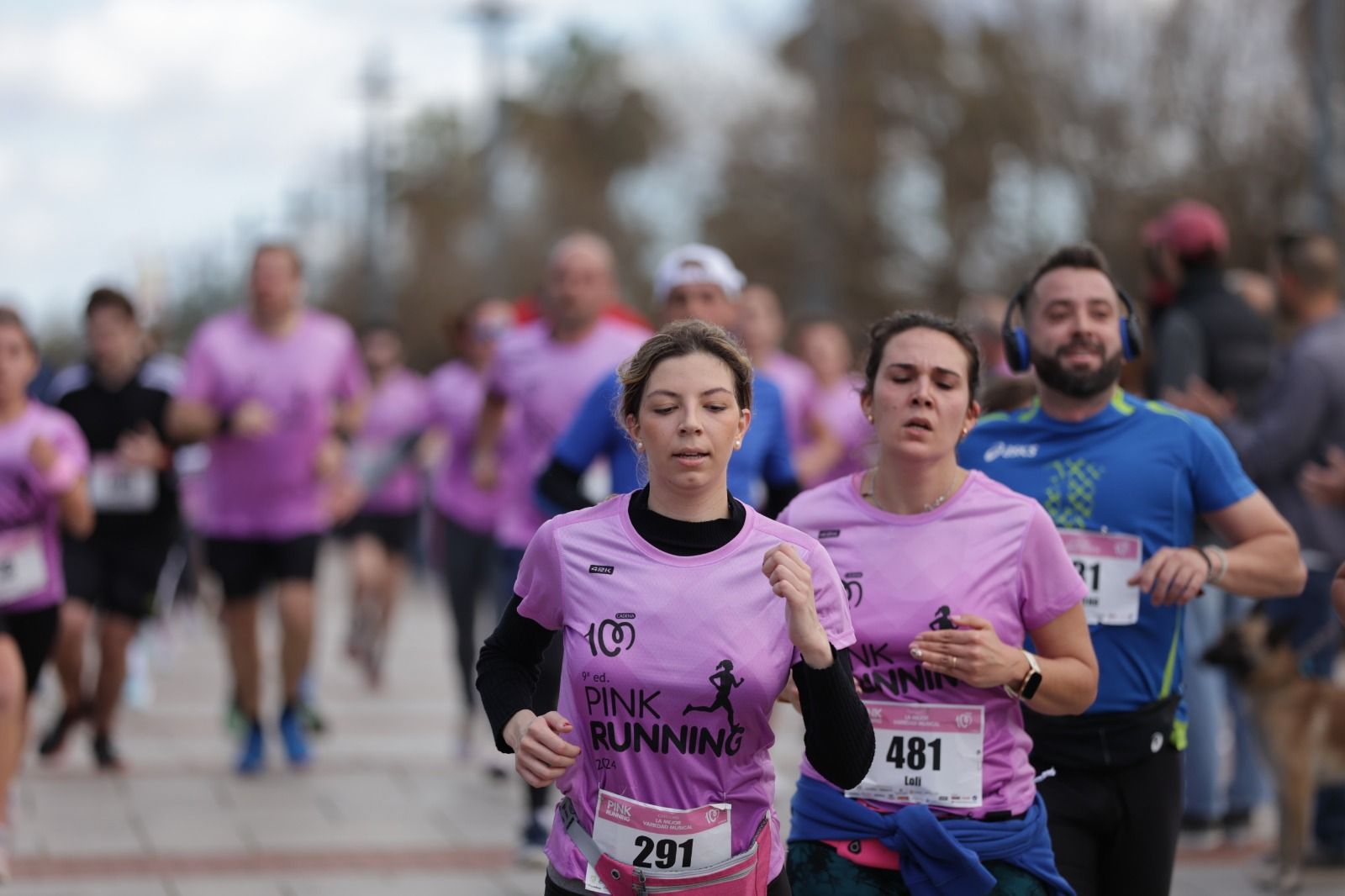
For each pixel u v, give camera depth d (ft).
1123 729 35.06
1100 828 35.45
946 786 31.32
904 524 32.04
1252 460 54.49
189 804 64.03
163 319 91.91
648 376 27.32
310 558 71.61
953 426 31.65
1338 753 53.88
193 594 121.08
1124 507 36.01
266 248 70.64
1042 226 253.24
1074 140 229.86
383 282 431.84
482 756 75.51
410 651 117.60
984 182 266.98
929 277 284.41
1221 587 35.70
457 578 77.00
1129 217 222.89
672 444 26.76
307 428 70.59
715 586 27.09
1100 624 35.55
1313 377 54.19
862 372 33.78
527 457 61.57
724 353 27.20
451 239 449.89
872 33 289.33
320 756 74.90
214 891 51.49
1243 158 215.72
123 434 70.13
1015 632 31.78
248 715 70.54
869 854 31.60
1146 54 227.20
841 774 27.30
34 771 69.97
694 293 53.01
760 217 303.27
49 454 54.24
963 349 32.12
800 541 27.55
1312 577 54.80
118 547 69.97
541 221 415.23
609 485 52.90
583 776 27.86
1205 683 59.52
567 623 27.78
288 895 51.24
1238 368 57.47
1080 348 36.27
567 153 393.70
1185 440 36.50
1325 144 165.68
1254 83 219.00
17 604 54.85
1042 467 36.78
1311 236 59.26
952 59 281.95
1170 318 57.88
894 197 292.81
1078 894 34.96
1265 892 53.36
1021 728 32.35
